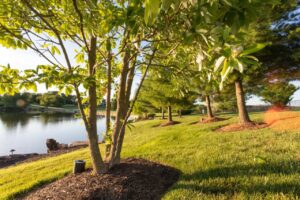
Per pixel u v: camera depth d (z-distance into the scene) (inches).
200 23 58.3
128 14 70.7
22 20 155.3
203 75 115.6
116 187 171.5
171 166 225.9
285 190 147.8
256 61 43.6
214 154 248.5
